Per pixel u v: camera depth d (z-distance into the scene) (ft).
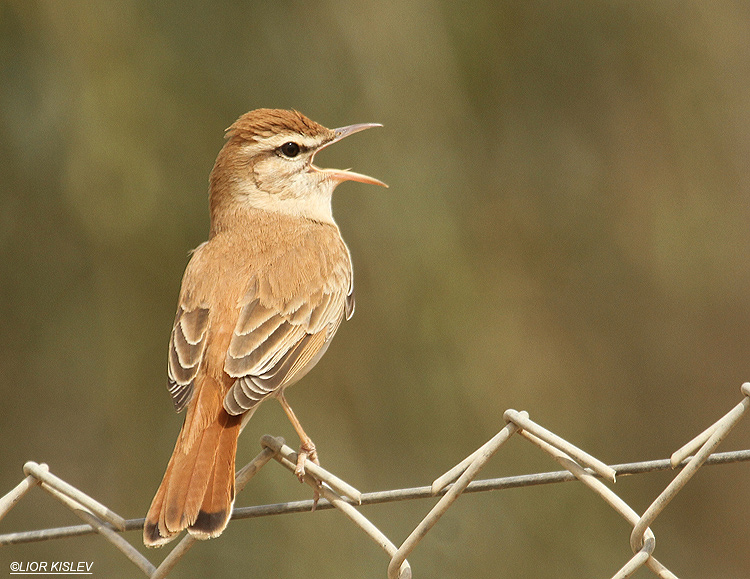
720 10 53.88
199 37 40.29
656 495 53.26
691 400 53.67
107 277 41.37
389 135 41.52
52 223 40.68
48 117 39.27
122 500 41.81
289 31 41.11
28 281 41.22
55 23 39.63
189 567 38.63
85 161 38.93
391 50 42.09
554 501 43.50
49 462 42.52
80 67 39.37
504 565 41.83
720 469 55.52
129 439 42.14
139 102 39.34
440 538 41.32
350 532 39.73
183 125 39.78
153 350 41.52
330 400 41.32
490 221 46.16
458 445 41.75
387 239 41.37
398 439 41.37
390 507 41.19
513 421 16.17
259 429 40.14
